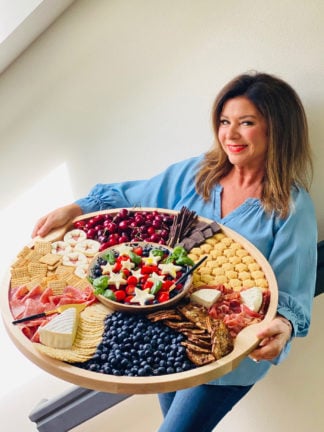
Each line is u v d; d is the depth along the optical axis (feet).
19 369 6.99
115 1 5.74
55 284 4.27
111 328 3.90
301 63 5.19
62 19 6.06
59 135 6.59
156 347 3.79
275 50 5.25
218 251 4.62
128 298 4.06
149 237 4.79
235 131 4.88
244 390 4.88
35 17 5.89
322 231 5.57
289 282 4.64
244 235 4.91
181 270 4.30
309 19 5.02
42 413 5.92
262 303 4.14
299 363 6.13
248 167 5.05
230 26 5.35
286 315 4.26
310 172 5.38
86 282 4.33
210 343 3.77
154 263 4.35
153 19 5.65
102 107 6.23
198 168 5.39
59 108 6.45
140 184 5.57
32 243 4.79
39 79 6.43
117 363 3.68
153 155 6.20
